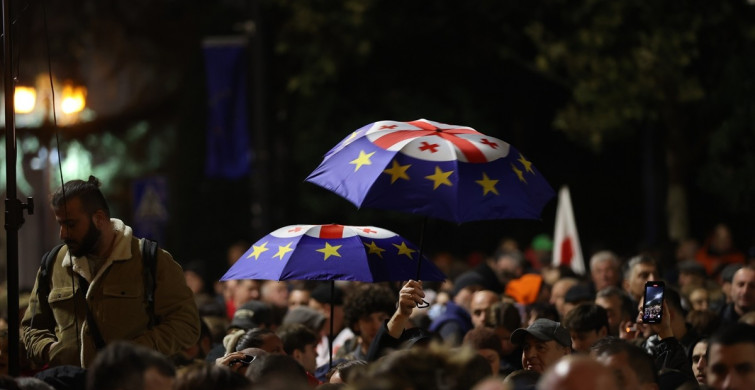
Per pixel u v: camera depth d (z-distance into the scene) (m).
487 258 53.59
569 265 35.69
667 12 48.38
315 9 54.03
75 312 16.75
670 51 47.38
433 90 59.84
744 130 46.69
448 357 11.20
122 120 63.75
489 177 15.78
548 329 18.30
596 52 49.12
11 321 15.59
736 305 25.64
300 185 58.81
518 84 61.06
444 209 15.45
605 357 14.62
